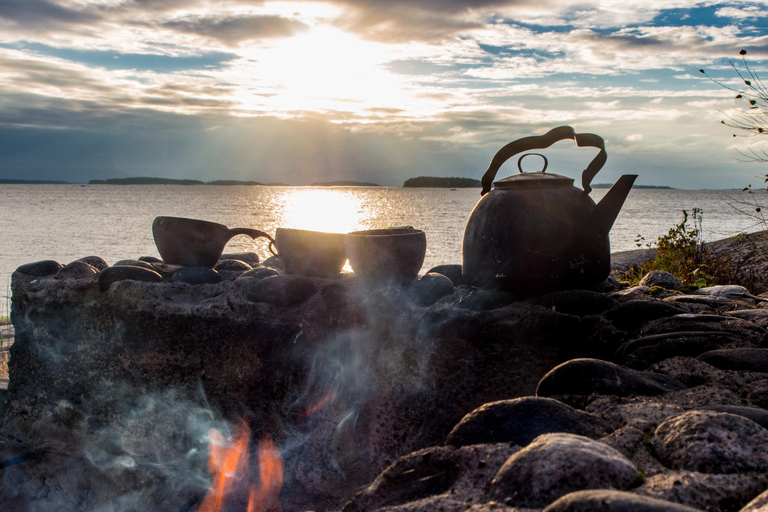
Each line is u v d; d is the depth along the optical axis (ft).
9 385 10.50
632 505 2.70
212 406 8.79
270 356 8.41
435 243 106.32
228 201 402.52
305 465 8.16
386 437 7.77
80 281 9.73
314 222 193.06
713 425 3.85
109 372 9.55
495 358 7.41
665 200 396.57
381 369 7.86
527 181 8.26
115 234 144.87
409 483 4.02
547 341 7.23
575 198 8.28
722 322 6.98
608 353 6.96
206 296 9.11
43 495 9.97
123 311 9.32
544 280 8.02
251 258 12.41
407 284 8.41
